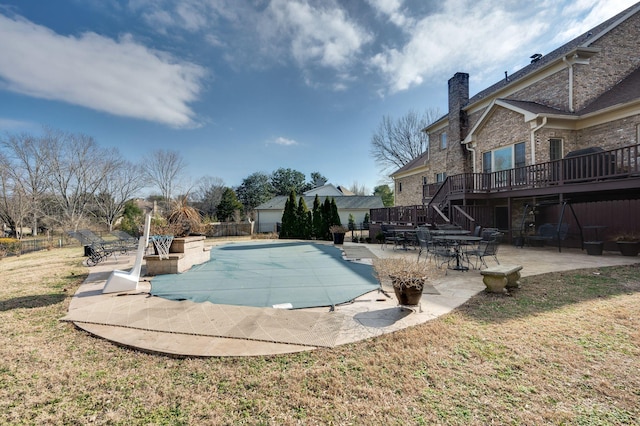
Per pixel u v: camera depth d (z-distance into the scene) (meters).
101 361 2.83
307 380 2.43
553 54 13.54
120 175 33.50
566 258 7.82
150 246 10.04
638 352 2.74
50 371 2.65
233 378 2.49
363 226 28.03
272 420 1.99
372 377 2.46
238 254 10.71
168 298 4.88
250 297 4.91
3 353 2.99
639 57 11.55
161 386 2.40
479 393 2.22
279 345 3.04
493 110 13.09
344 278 6.35
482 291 4.96
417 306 4.01
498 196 11.67
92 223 31.75
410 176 23.23
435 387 2.31
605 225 9.02
